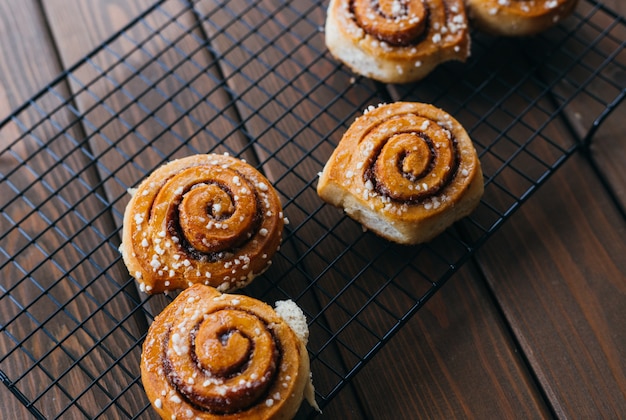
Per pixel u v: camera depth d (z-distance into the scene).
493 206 0.54
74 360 0.50
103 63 0.59
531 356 0.51
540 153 0.56
